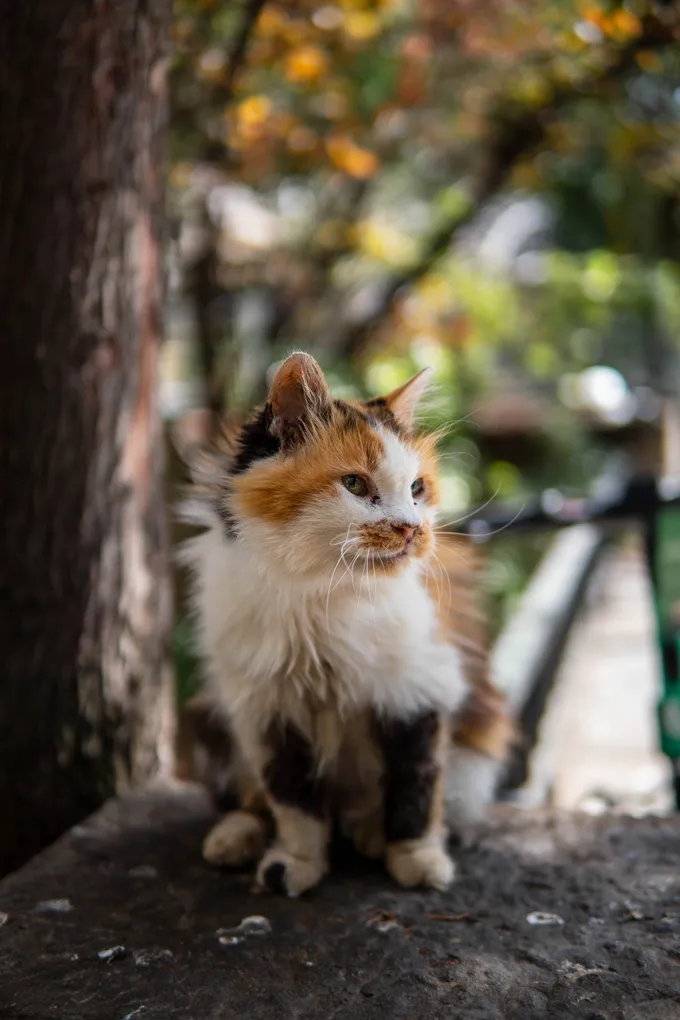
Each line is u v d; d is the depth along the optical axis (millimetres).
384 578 2102
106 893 2297
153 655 3037
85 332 2697
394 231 6863
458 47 4754
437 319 6852
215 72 4301
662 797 4027
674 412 10617
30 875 2393
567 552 7555
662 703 3346
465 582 2697
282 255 6234
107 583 2850
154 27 2738
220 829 2490
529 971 1915
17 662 2803
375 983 1886
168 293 3055
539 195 8133
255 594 2158
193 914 2186
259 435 2174
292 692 2260
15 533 2754
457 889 2277
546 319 7785
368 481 2088
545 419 9562
